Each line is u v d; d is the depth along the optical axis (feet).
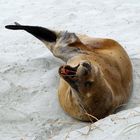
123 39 83.56
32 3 105.60
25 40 84.94
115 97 57.88
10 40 85.76
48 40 66.95
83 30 89.15
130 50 77.97
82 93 53.52
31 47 81.25
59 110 61.57
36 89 66.44
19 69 71.67
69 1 104.73
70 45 64.18
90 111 55.93
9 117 60.54
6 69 71.77
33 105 63.05
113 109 57.72
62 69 51.03
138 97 63.87
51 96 64.69
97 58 60.54
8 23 95.30
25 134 57.06
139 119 48.21
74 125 57.88
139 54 75.92
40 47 80.79
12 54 78.69
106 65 60.13
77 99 55.62
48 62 73.00
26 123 59.41
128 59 66.49
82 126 57.31
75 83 51.93
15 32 89.35
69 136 50.39
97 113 56.08
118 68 62.23
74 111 58.23
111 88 57.47
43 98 64.39
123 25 89.71
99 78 53.42
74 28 90.43
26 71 71.10
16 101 64.08
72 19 94.68
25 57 76.74
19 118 60.39
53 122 59.06
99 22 92.38
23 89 66.44
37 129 57.93
